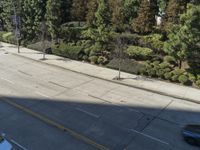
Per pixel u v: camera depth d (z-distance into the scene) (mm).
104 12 41594
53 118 25891
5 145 16969
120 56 38750
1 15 58594
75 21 51812
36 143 22031
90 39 46375
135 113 27297
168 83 35375
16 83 33906
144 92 32500
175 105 29375
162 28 39938
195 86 34281
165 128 24750
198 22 31969
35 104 28500
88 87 33406
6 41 56219
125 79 36250
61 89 32500
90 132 23797
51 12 46812
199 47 33625
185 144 22438
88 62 43156
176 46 34625
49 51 47625
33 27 51969
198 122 25953
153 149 21750
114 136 23328
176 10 37594
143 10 40750
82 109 27750
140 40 41000
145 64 38156
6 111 26906
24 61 43281
